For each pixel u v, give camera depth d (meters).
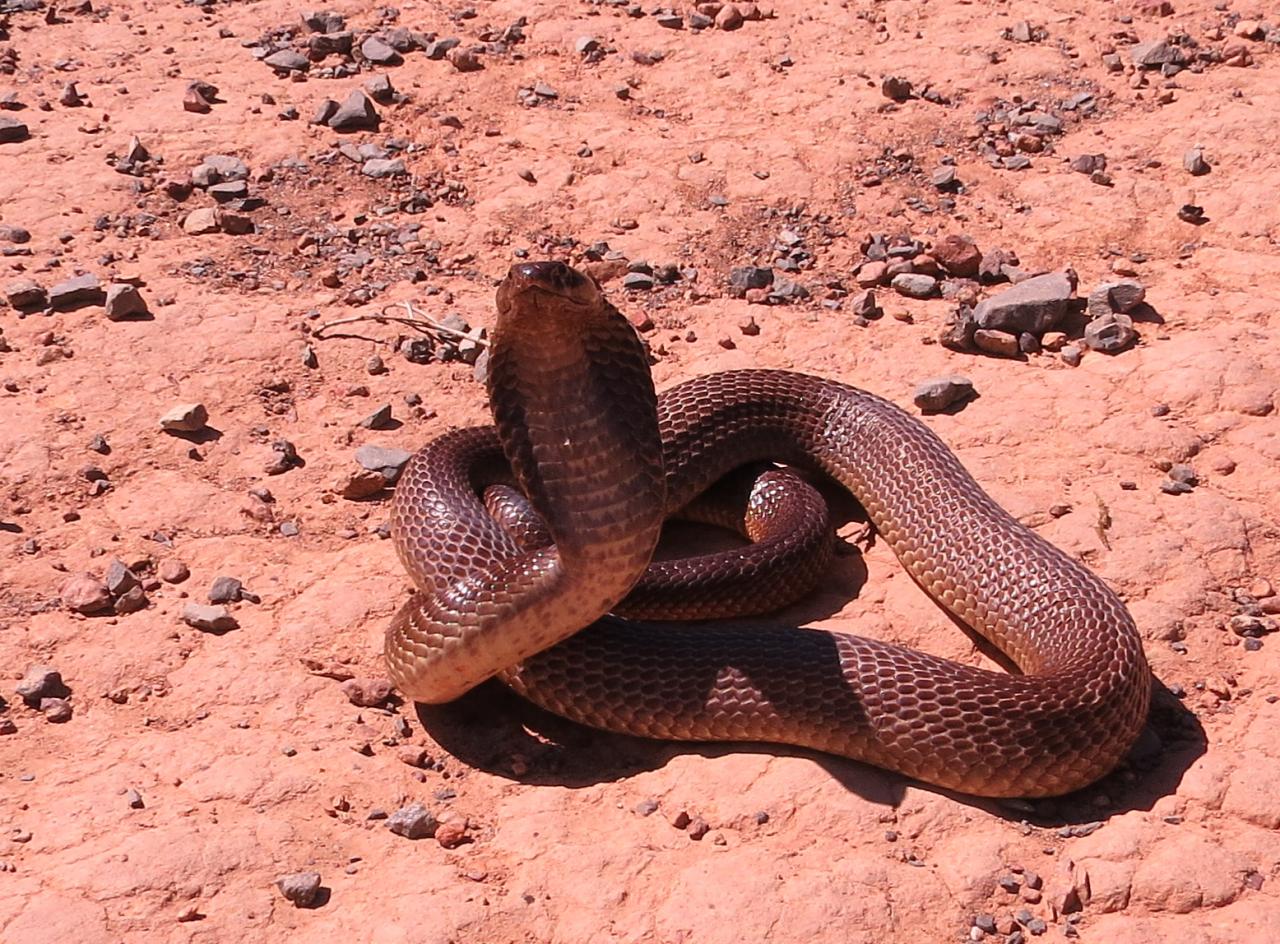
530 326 1.84
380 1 3.03
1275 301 2.41
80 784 1.92
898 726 1.92
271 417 2.29
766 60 2.85
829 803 1.91
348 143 2.65
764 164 2.62
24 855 1.87
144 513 2.18
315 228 2.53
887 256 2.50
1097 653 1.96
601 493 1.88
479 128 2.69
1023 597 2.05
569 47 2.90
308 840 1.89
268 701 2.00
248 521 2.18
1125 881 1.87
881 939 1.83
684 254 2.51
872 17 2.99
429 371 2.35
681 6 3.02
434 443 2.18
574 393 1.86
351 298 2.43
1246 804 1.92
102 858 1.86
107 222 2.51
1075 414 2.29
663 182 2.60
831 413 2.24
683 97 2.75
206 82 2.75
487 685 2.03
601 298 1.85
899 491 2.16
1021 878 1.87
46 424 2.26
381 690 2.01
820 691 1.94
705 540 2.22
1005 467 2.23
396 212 2.56
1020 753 1.91
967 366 2.36
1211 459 2.23
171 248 2.49
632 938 1.83
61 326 2.37
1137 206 2.56
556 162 2.63
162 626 2.07
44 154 2.60
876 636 2.08
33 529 2.16
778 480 2.21
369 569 2.13
